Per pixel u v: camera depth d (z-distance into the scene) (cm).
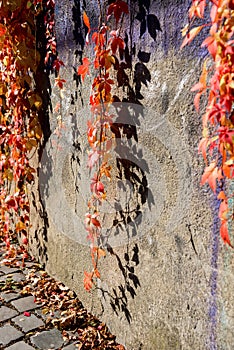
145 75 210
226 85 147
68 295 312
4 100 374
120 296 256
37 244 370
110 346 255
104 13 232
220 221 176
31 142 336
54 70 301
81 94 271
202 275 189
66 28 278
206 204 183
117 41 221
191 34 160
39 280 336
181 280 203
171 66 193
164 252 213
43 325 272
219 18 145
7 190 416
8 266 364
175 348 212
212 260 183
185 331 204
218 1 145
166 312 216
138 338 242
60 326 271
